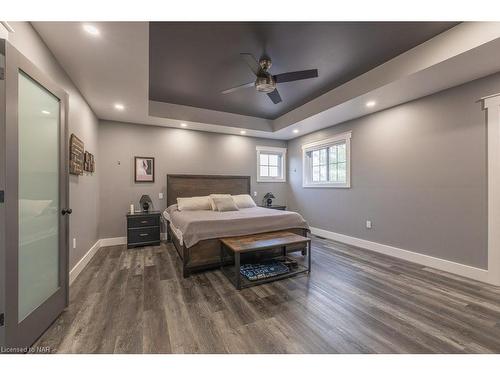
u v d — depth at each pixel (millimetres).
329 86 3348
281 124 4809
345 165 4309
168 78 3070
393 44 2332
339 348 1479
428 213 2979
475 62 2180
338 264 3062
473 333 1634
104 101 3188
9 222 1300
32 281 1580
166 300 2098
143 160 4359
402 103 3275
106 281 2521
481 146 2492
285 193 5910
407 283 2467
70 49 2006
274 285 2426
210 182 4906
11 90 1320
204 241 2770
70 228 2475
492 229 2416
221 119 4551
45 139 1748
